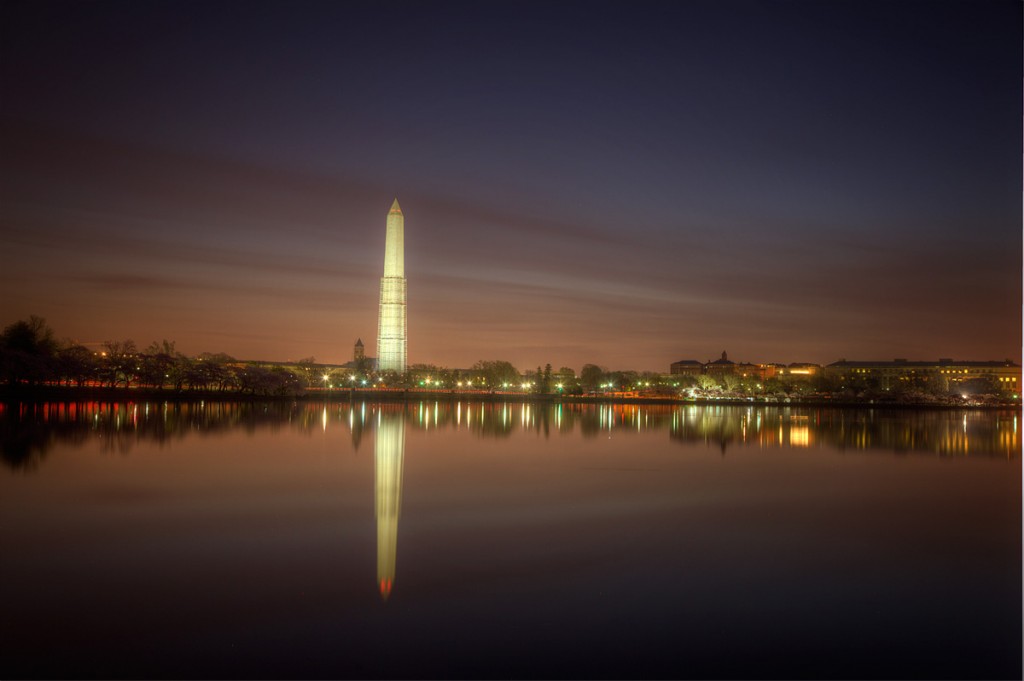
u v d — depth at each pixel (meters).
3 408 122.31
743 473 62.03
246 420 114.94
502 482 55.97
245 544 36.16
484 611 27.02
